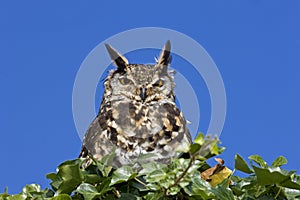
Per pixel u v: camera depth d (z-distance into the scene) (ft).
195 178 28.94
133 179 29.81
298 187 28.99
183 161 28.12
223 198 28.45
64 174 29.22
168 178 27.68
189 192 28.53
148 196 28.58
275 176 28.63
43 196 30.68
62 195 28.66
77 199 30.14
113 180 29.07
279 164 32.24
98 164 30.07
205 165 32.45
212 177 31.86
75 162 30.09
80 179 29.43
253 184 29.86
